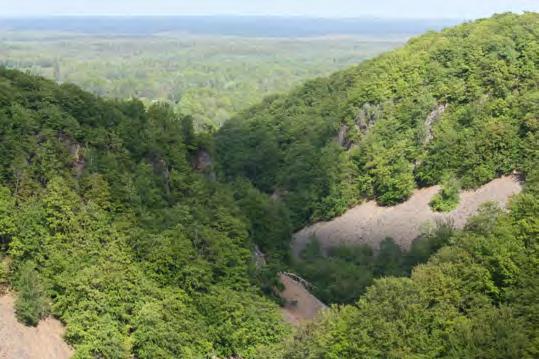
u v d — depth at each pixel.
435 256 57.97
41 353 47.66
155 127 80.88
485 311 46.38
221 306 58.16
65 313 51.38
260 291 66.81
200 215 69.81
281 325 60.88
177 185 76.62
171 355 52.28
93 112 72.81
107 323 50.91
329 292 79.31
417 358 43.91
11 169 57.34
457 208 99.88
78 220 57.22
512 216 58.31
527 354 41.34
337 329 49.59
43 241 53.72
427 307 48.69
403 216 106.38
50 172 60.28
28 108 66.06
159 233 62.41
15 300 50.44
